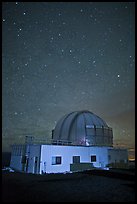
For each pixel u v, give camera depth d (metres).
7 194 8.93
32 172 22.05
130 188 11.29
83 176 16.59
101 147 27.30
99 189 11.03
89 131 30.06
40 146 22.25
